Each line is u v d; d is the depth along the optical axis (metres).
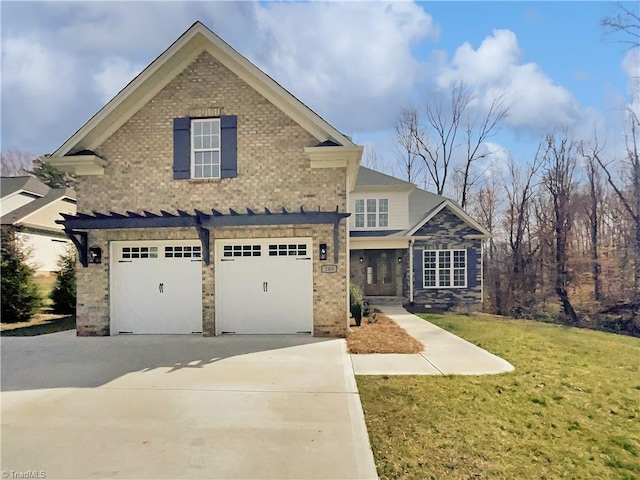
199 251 11.41
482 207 34.38
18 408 5.78
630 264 19.61
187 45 11.16
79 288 11.49
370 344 9.87
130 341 10.50
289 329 11.16
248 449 4.52
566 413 5.66
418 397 6.15
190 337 10.94
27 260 18.64
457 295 19.83
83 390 6.55
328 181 11.11
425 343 10.23
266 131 11.27
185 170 11.40
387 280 21.70
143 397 6.19
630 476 4.07
